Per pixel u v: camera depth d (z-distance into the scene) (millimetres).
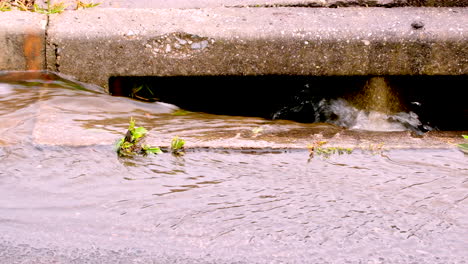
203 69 4176
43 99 3857
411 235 2324
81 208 2473
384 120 4453
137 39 4117
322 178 2887
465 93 4590
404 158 3207
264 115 4824
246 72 4180
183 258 2104
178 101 4613
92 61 4160
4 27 4086
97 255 2109
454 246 2250
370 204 2600
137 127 3520
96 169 2883
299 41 4117
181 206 2523
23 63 4156
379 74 4215
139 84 4375
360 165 3080
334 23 4199
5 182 2688
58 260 2068
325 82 4559
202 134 3445
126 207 2496
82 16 4254
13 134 3229
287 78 4297
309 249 2193
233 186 2754
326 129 3773
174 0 4680
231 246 2199
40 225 2314
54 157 2988
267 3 4504
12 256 2082
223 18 4254
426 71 4199
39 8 4430
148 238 2244
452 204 2627
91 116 3656
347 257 2145
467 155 3293
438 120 4590
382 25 4176
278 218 2438
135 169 2908
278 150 3240
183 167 2965
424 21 4211
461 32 4137
